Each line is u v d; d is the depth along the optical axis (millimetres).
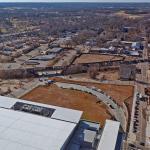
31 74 137375
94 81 128375
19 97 106812
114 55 180250
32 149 56219
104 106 100125
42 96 108812
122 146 68562
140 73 141750
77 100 105250
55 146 57594
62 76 136250
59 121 69000
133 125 86250
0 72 136000
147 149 73625
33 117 70125
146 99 107500
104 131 68312
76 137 66062
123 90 116938
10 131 62531
